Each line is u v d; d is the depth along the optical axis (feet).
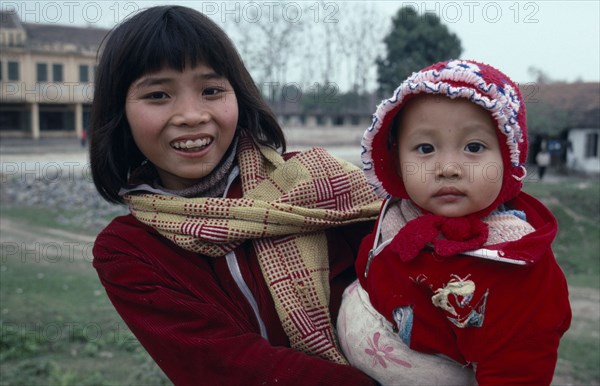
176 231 4.93
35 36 105.91
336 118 94.89
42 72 104.78
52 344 18.71
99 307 22.62
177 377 4.83
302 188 5.17
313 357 4.63
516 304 4.14
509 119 4.18
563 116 73.46
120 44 4.88
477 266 4.19
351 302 4.93
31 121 112.06
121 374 16.43
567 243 36.81
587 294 25.75
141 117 4.86
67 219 43.45
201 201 4.99
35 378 16.24
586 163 72.95
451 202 4.29
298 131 90.27
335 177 5.40
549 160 71.00
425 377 4.48
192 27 4.85
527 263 4.05
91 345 18.48
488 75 4.29
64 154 77.51
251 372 4.54
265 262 4.97
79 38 109.29
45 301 23.29
